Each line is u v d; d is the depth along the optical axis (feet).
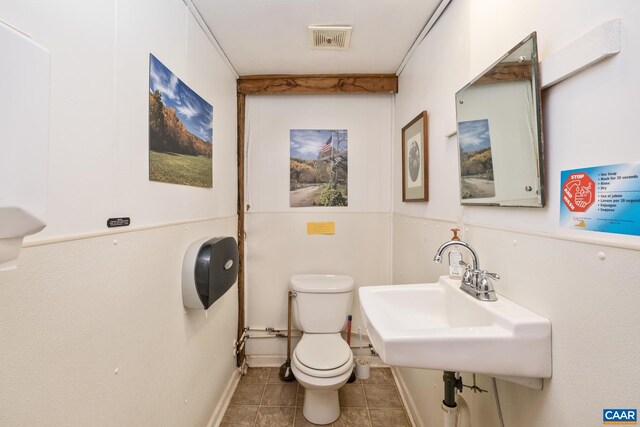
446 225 4.17
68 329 2.08
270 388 6.11
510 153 2.66
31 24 1.78
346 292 6.23
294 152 6.96
